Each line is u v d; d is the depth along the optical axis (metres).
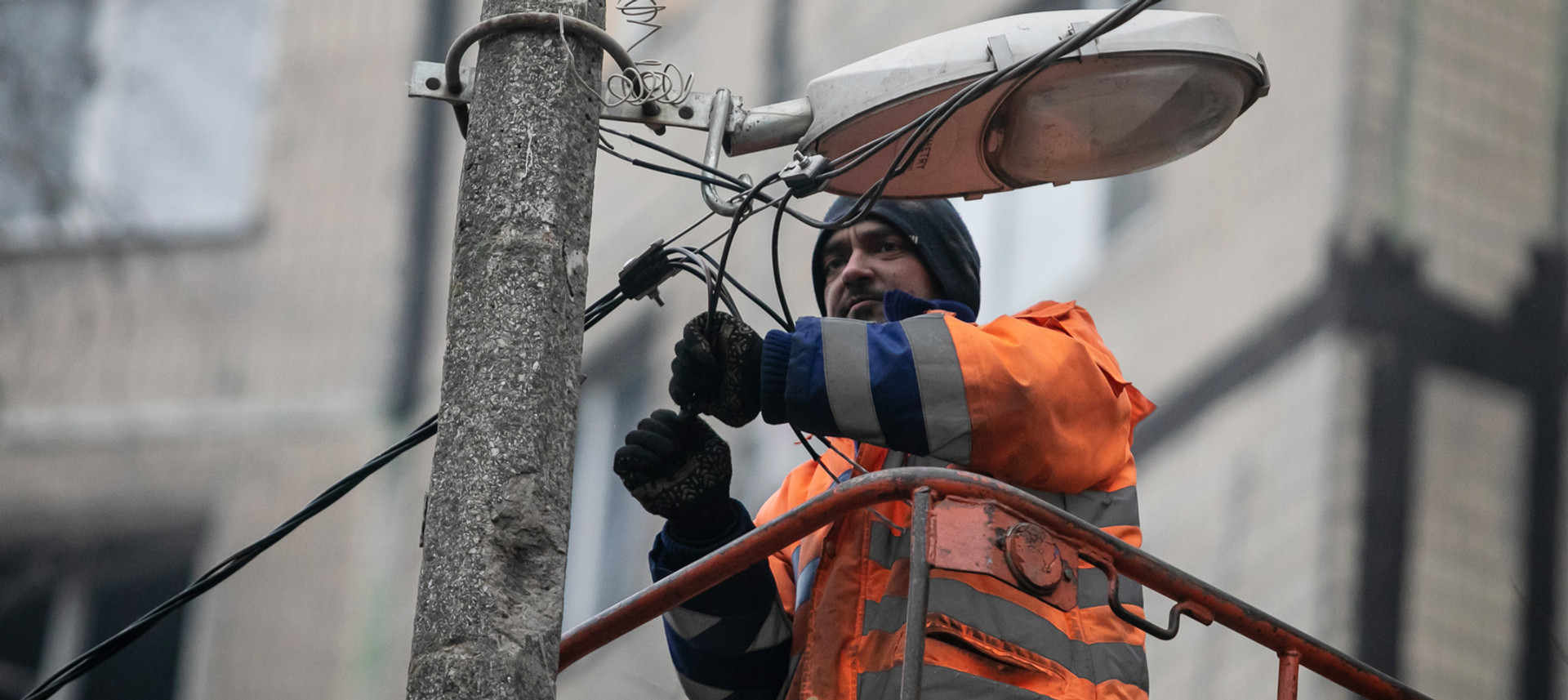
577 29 7.60
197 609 35.22
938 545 6.93
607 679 28.78
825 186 8.61
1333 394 24.30
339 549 34.69
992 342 7.57
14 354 37.59
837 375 7.43
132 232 38.19
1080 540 7.21
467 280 7.14
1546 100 26.27
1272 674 23.11
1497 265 25.38
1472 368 24.67
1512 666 23.44
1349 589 23.30
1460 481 24.16
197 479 36.44
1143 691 7.57
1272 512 24.27
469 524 6.73
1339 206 25.28
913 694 6.62
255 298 37.78
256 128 39.12
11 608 36.16
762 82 31.36
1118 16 8.10
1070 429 7.64
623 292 8.34
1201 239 26.47
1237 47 8.53
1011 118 8.60
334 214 38.03
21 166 38.19
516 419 6.87
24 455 37.34
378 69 38.88
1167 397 25.97
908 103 8.37
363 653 33.47
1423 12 26.39
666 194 31.19
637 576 29.81
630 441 8.18
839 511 7.25
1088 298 27.27
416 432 9.45
